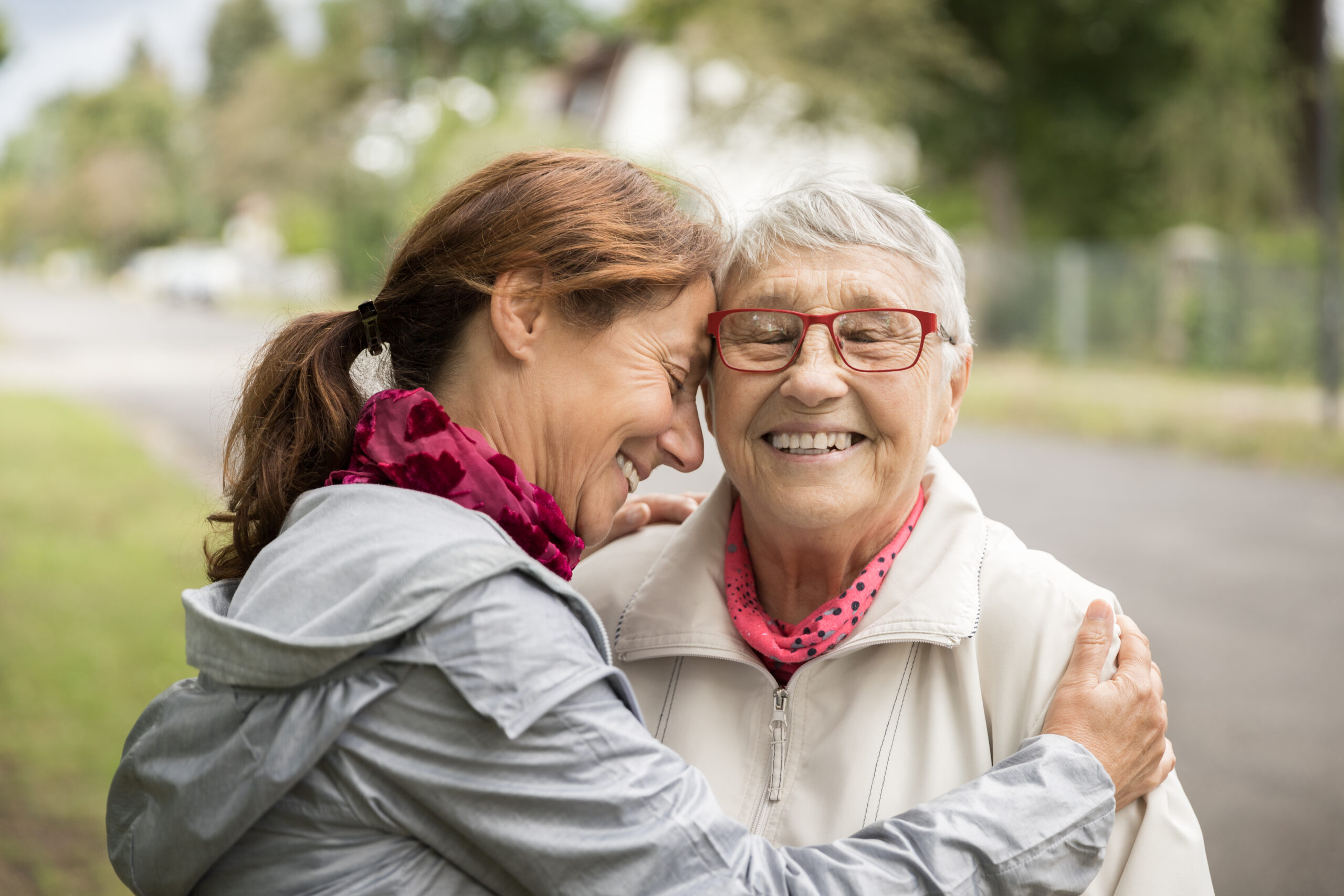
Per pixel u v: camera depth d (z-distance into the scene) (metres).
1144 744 1.42
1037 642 1.54
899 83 22.17
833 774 1.55
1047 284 18.53
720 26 22.70
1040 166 24.34
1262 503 8.72
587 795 1.14
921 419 1.55
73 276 78.38
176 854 1.22
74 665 5.03
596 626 1.25
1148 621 5.82
